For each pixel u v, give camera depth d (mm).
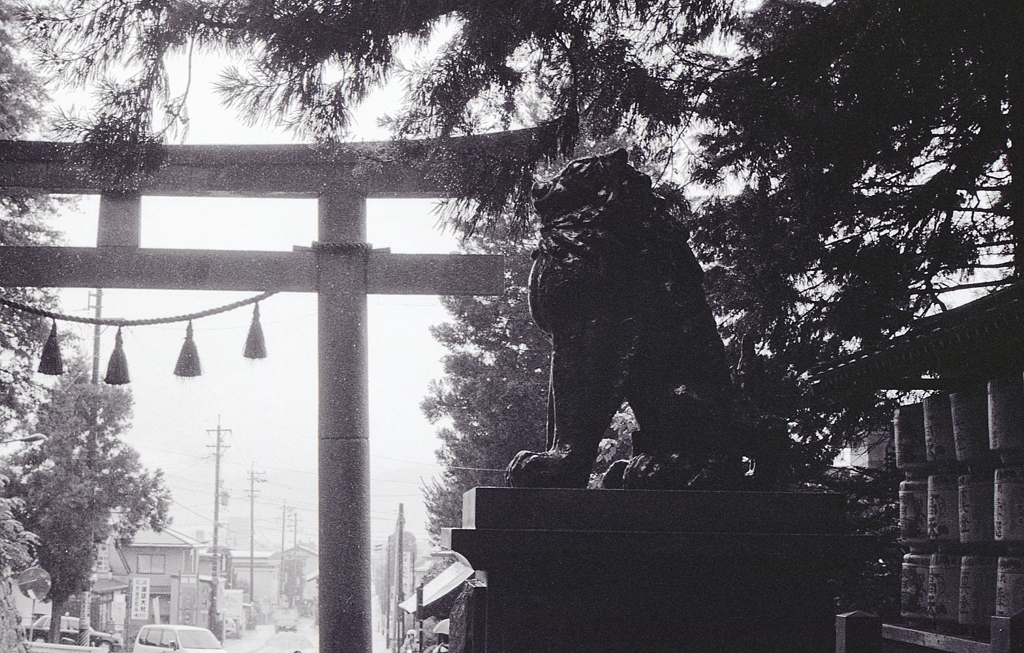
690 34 6953
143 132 6605
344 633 9789
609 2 6461
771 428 3791
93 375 32969
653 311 3877
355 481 10070
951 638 7082
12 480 28875
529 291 4102
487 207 6656
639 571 3553
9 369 17531
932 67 6629
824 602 3650
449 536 3578
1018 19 5934
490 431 19766
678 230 4082
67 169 10133
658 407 3844
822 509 3641
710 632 3590
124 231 10352
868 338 8867
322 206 10469
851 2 6406
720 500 3613
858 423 9430
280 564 89500
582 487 3719
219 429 49438
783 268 8570
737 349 8953
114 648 36344
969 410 7184
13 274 10203
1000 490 6691
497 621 3539
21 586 16891
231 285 10336
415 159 7109
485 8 5941
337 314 10305
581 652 3527
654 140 7590
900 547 8516
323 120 6441
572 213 4004
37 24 6273
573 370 3816
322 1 6105
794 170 8047
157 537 55500
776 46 7648
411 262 10500
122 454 30312
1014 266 8922
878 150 7984
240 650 48594
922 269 9047
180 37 6250
